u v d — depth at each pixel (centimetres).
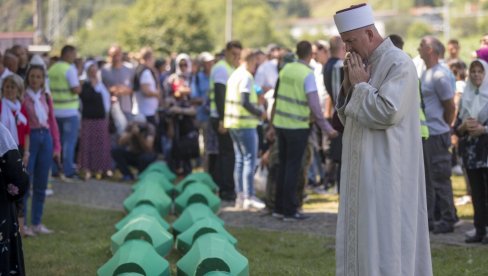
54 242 1265
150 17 8862
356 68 766
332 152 1367
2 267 805
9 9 5797
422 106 1206
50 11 6925
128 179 1964
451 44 1722
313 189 1762
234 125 1502
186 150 1900
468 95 1167
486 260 1088
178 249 1115
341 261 776
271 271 1062
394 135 760
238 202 1540
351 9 775
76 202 1652
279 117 1389
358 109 752
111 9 13075
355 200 767
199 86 1923
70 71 1836
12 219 827
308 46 1371
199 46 8950
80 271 1091
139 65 2042
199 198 1400
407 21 13238
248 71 1494
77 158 2106
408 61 762
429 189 1251
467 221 1373
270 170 1466
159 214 1265
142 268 910
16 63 1415
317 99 1361
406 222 762
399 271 755
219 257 905
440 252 1140
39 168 1300
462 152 1176
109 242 1255
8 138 819
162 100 2220
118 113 2028
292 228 1352
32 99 1270
